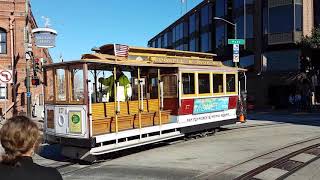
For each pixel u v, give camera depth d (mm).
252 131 19562
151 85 16672
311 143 14891
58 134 13773
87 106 12844
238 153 13188
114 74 13953
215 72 18609
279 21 43656
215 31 56500
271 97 44500
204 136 18266
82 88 13008
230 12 52094
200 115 17641
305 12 43188
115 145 13617
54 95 13953
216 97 18703
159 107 16000
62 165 12766
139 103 14914
